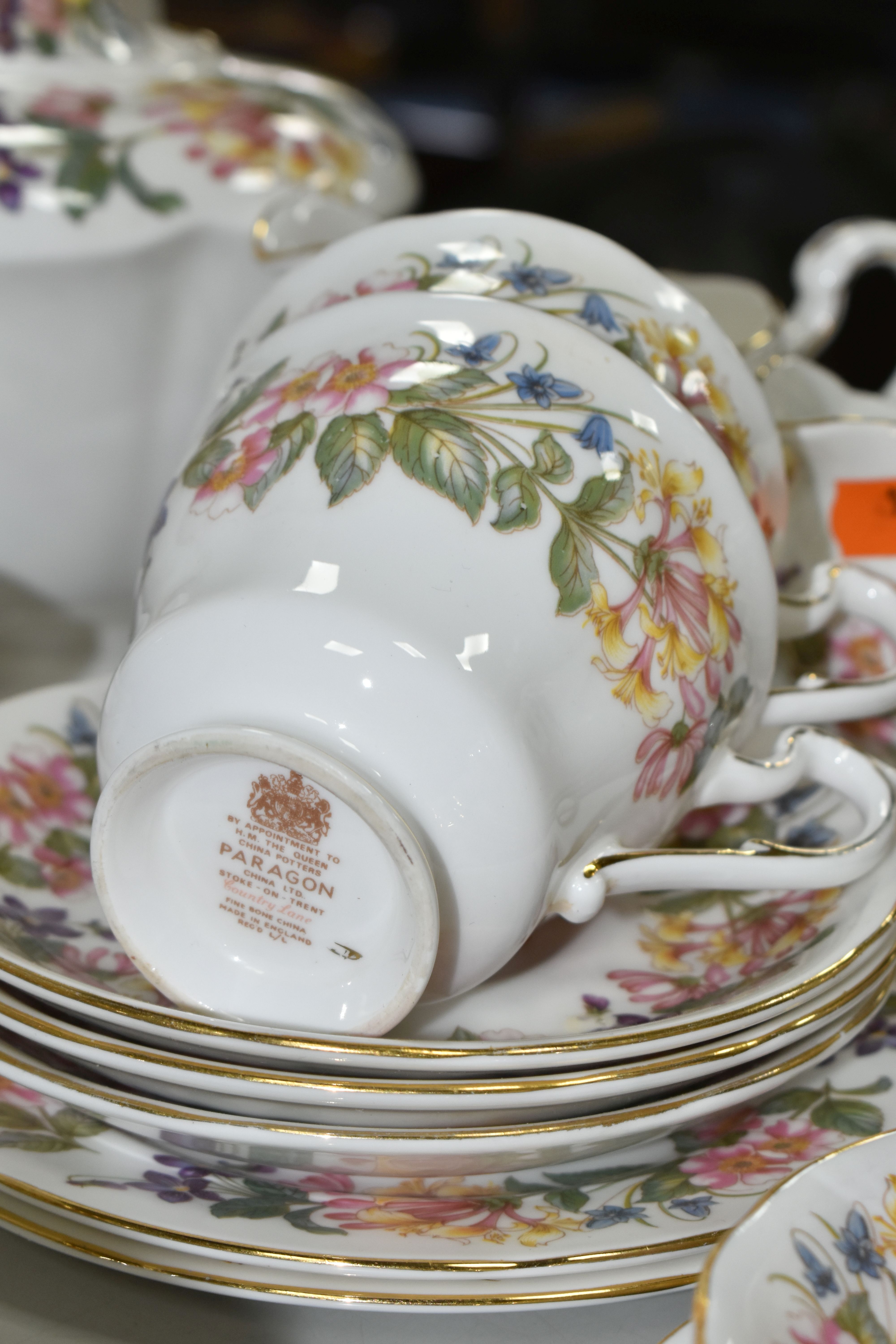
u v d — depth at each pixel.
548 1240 0.34
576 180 1.55
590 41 2.25
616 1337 0.36
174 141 0.61
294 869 0.38
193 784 0.37
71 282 0.58
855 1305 0.29
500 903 0.37
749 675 0.43
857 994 0.40
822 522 0.57
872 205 1.43
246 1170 0.38
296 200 0.60
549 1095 0.34
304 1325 0.35
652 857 0.40
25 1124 0.38
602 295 0.43
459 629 0.35
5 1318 0.35
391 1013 0.37
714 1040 0.36
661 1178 0.38
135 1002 0.35
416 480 0.37
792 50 2.09
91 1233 0.35
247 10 2.27
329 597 0.35
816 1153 0.38
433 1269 0.33
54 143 0.58
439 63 2.29
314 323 0.43
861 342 1.42
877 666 0.57
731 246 1.40
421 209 1.68
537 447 0.38
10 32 0.62
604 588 0.38
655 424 0.40
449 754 0.35
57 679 0.70
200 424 0.45
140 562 0.48
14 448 0.61
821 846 0.50
